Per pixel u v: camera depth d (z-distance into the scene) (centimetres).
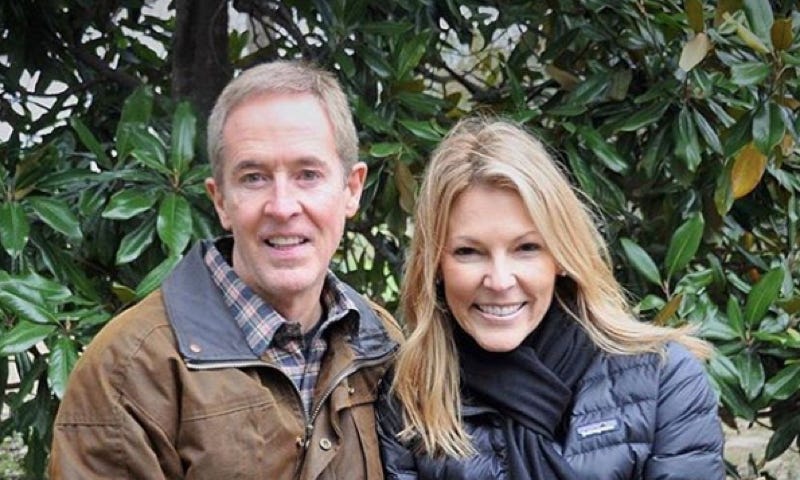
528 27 305
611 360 186
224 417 168
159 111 290
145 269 259
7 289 224
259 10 320
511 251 182
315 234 176
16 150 280
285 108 173
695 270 277
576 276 185
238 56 358
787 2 269
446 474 184
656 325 221
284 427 173
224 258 185
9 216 233
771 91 233
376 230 318
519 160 180
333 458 179
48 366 231
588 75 276
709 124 266
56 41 317
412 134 263
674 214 273
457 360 188
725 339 245
